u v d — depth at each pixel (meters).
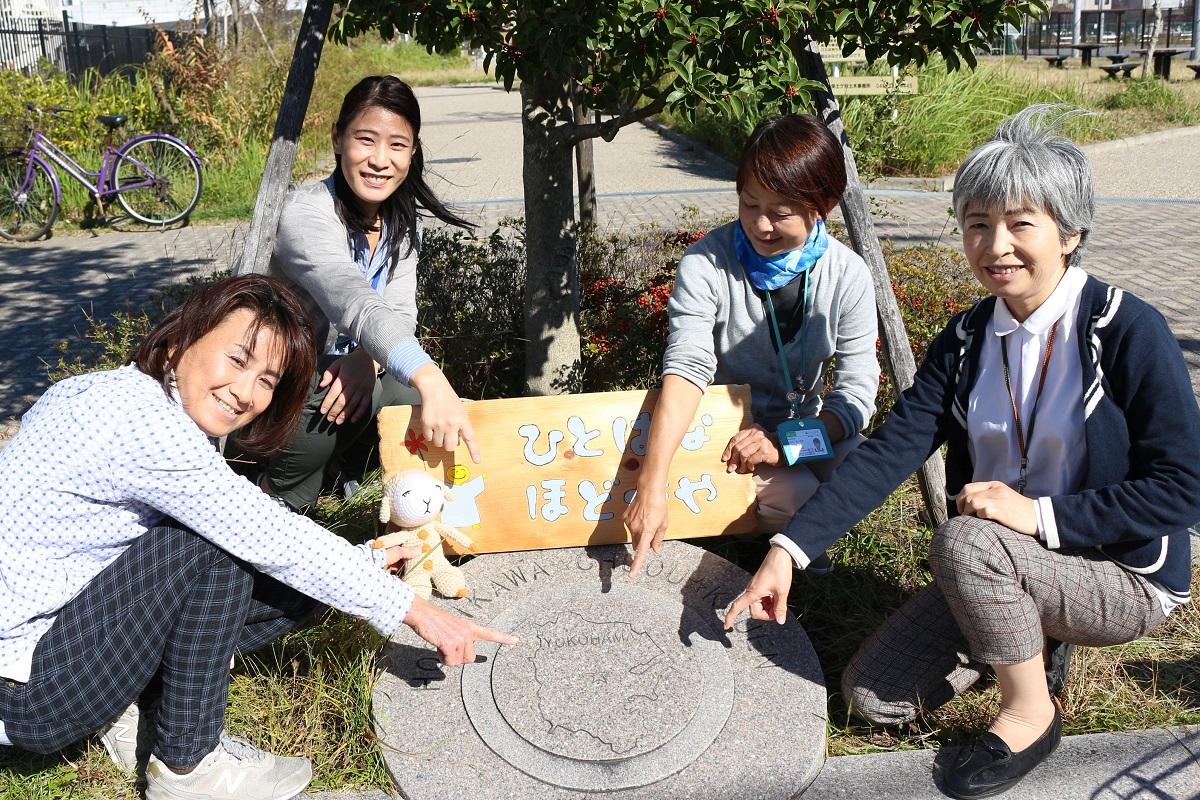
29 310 7.54
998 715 2.57
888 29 3.23
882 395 4.26
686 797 2.43
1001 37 3.56
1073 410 2.46
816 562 3.27
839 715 2.85
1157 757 2.56
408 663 2.79
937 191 11.25
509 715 2.60
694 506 3.19
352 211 3.30
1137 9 25.00
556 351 4.14
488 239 5.63
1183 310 6.78
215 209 11.31
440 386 2.80
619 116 3.49
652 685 2.68
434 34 3.16
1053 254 2.37
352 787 2.54
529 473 3.15
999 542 2.40
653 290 4.55
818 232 3.00
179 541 2.28
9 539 2.20
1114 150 13.52
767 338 3.16
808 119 2.80
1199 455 2.30
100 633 2.26
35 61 15.41
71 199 10.91
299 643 2.97
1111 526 2.36
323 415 3.37
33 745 2.34
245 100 13.70
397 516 2.96
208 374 2.22
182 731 2.37
